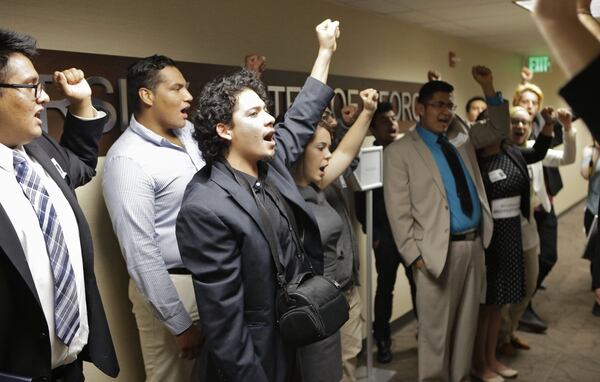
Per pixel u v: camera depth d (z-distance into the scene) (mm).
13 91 1199
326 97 1875
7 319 1167
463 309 2609
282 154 1741
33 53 1281
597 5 1755
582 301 4301
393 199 2584
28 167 1265
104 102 2037
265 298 1439
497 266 2750
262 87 1543
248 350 1397
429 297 2553
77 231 1361
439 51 4797
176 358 1956
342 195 2383
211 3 2521
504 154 2795
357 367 3082
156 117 1886
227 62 2623
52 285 1253
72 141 1570
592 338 3527
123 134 1914
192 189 1464
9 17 1778
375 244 3195
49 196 1287
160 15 2277
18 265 1144
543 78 7352
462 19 4070
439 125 2568
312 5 3184
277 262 1430
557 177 3754
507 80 6629
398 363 3232
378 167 2707
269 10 2865
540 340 3514
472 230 2545
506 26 4484
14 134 1231
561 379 2938
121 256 2158
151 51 2248
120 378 2164
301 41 3113
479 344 2918
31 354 1202
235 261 1399
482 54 5824
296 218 1616
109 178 1809
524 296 2834
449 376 2662
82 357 1399
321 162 1973
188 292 1860
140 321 1974
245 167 1511
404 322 3988
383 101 3621
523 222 2977
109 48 2082
